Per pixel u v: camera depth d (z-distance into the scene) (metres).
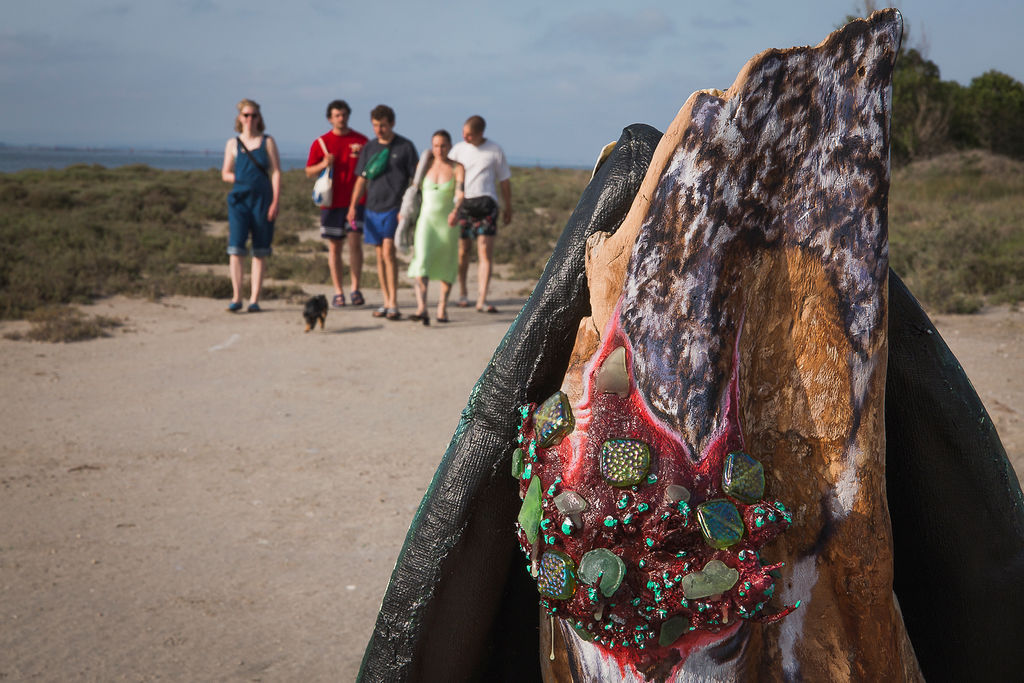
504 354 1.34
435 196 10.08
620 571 1.09
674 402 1.14
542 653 1.36
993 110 42.75
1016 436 5.52
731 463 1.11
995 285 12.32
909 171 39.06
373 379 7.77
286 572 4.08
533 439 1.20
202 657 3.34
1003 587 1.34
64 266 13.38
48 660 3.32
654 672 1.18
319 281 14.74
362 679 1.41
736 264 1.15
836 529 1.16
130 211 26.48
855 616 1.17
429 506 1.36
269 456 5.72
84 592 3.88
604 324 1.20
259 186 11.07
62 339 9.48
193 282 12.95
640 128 1.38
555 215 28.73
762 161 1.13
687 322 1.14
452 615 1.35
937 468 1.32
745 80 1.11
